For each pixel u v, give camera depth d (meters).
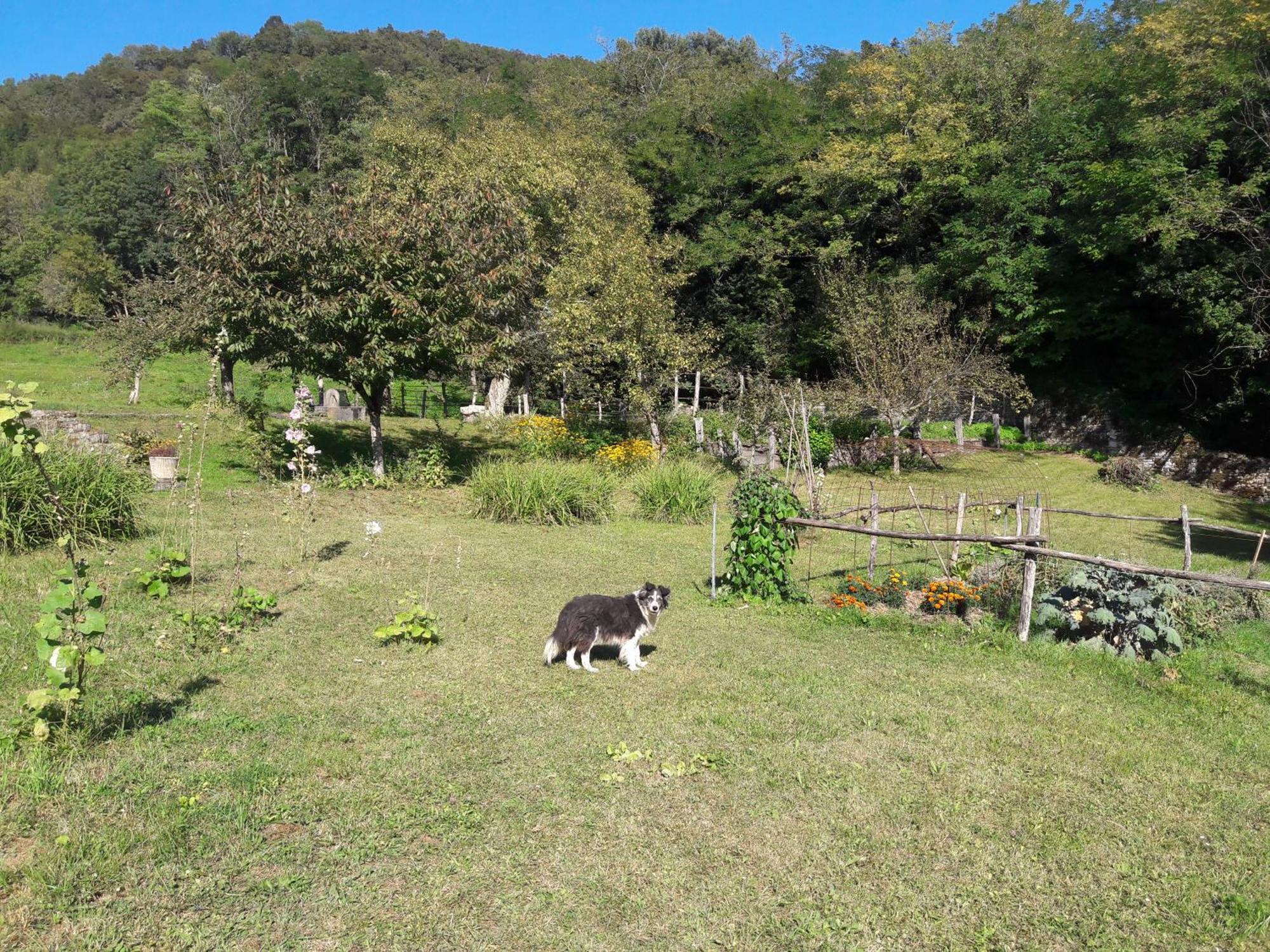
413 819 4.79
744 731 6.28
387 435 24.38
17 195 74.38
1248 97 23.05
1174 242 23.25
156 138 66.69
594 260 26.66
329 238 17.95
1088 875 4.52
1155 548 16.42
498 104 47.03
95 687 6.28
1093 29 33.59
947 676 7.79
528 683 7.21
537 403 37.00
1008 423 31.47
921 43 35.34
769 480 11.12
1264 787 5.66
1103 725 6.63
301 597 9.52
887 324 28.16
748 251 35.72
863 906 4.18
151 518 13.05
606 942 3.85
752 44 67.56
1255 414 27.38
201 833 4.47
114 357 26.66
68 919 3.71
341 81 68.56
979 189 29.95
